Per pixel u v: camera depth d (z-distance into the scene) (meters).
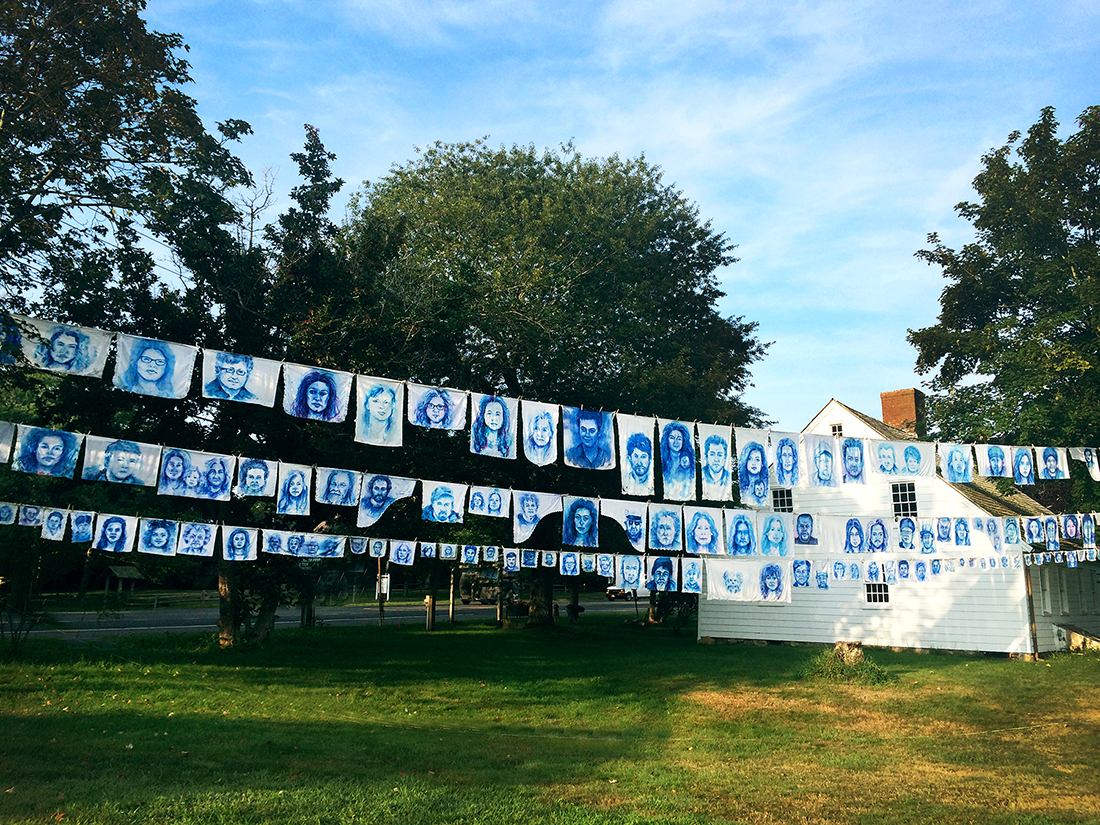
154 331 19.31
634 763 10.92
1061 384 20.61
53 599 42.38
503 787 9.21
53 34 12.91
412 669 20.02
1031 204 22.05
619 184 35.16
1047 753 11.84
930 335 24.12
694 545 13.12
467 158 33.81
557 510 12.84
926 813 8.62
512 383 28.64
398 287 21.72
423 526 21.88
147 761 9.65
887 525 15.21
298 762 10.01
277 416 19.92
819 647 26.28
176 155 14.78
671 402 30.98
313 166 21.55
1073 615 25.19
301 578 21.86
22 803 7.62
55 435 10.61
